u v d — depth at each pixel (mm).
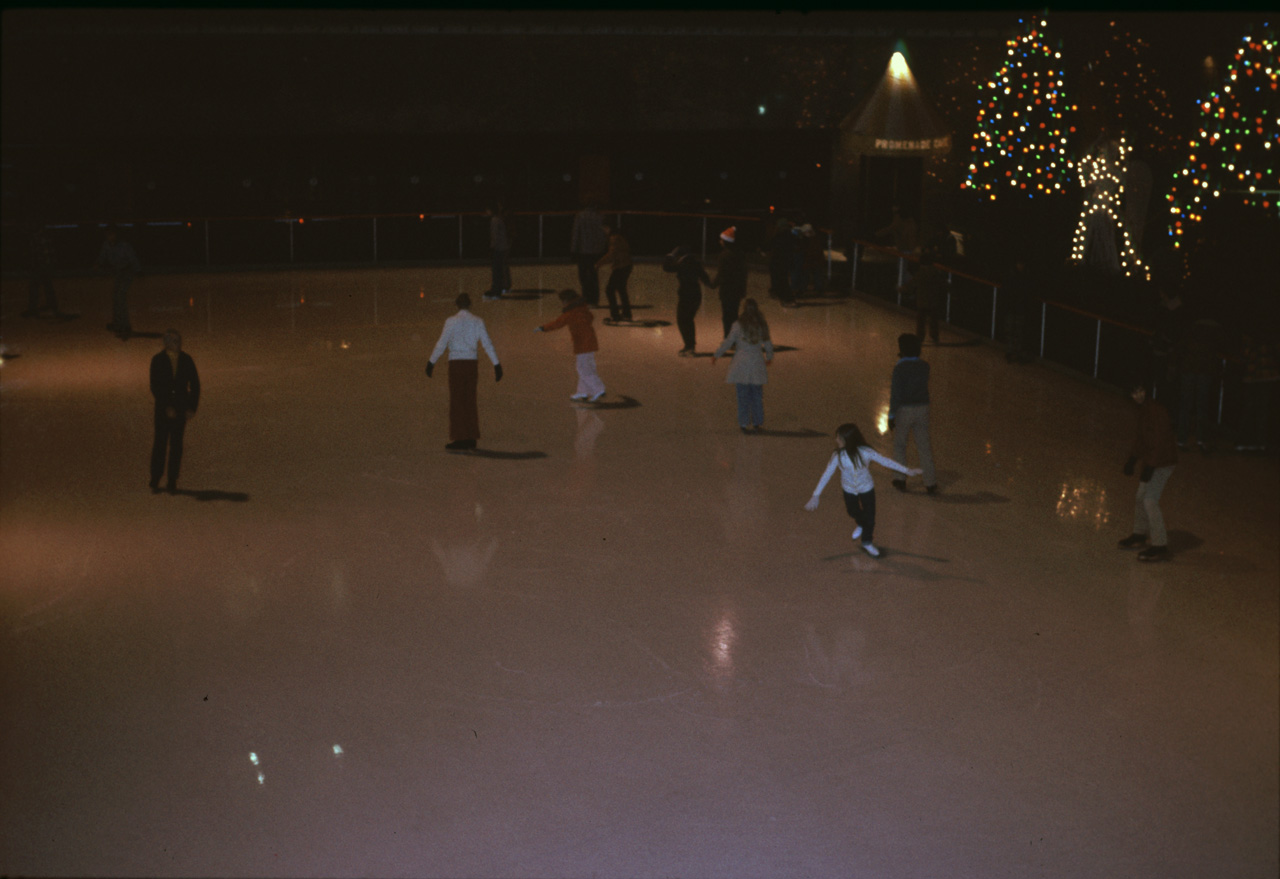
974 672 7938
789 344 18797
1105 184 21812
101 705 7250
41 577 9234
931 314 18672
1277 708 7547
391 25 25938
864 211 26891
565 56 26797
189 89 25359
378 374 16516
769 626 8578
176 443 11336
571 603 8922
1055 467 12641
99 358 17297
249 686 7539
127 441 13086
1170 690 7766
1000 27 24406
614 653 8102
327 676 7695
